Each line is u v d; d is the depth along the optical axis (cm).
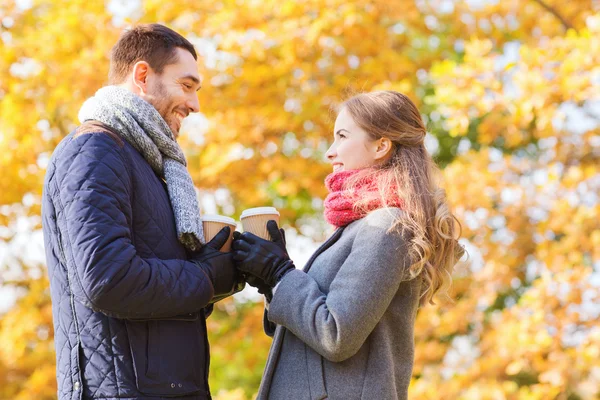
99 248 261
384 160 320
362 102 322
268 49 862
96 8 874
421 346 835
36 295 923
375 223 295
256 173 883
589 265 814
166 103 317
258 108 877
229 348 908
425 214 304
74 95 855
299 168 884
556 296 749
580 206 788
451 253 312
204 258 298
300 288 294
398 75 912
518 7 1002
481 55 785
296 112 898
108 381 270
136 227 285
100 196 269
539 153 1002
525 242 817
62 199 272
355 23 850
